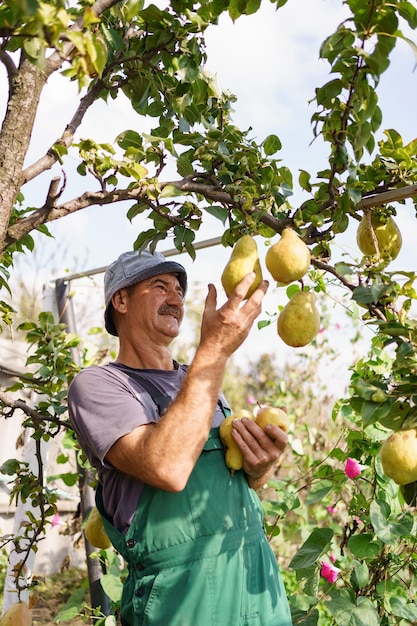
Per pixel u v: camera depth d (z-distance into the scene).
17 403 3.23
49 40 1.57
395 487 3.28
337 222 2.21
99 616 3.92
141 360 2.65
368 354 3.69
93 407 2.29
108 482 2.32
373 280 1.99
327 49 1.92
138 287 2.68
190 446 2.07
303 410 6.96
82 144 2.20
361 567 3.06
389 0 1.86
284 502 3.53
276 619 2.23
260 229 2.44
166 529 2.16
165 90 2.66
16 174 2.11
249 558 2.23
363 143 1.99
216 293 2.17
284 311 2.06
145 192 2.29
